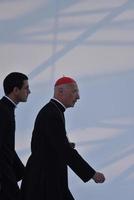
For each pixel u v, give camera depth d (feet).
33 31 58.34
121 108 57.11
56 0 57.88
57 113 42.63
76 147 57.77
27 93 45.60
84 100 57.62
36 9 58.18
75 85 43.80
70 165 42.45
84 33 57.47
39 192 42.78
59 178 43.11
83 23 57.47
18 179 47.37
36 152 43.11
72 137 57.93
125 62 57.00
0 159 43.98
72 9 57.62
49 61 58.08
